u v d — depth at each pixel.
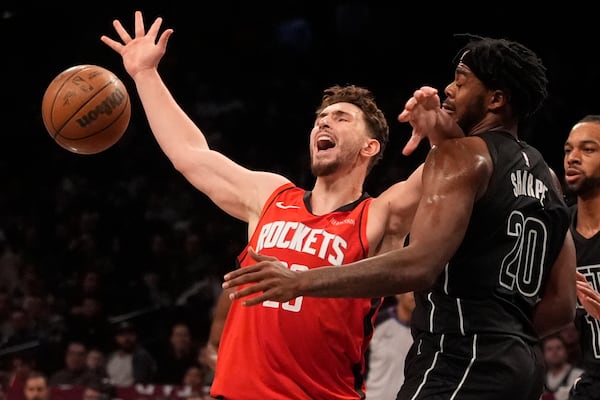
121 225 15.02
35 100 18.30
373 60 17.72
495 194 3.12
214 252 13.79
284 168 16.47
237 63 18.52
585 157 4.70
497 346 3.12
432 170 3.07
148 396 9.01
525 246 3.21
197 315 11.88
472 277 3.14
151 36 4.49
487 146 3.15
